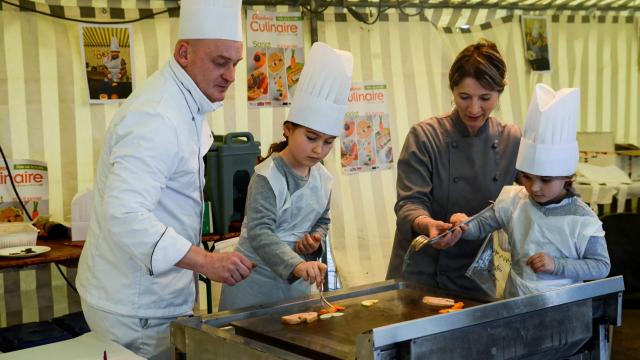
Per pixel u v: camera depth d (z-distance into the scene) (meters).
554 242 2.04
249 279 2.10
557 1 4.46
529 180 2.06
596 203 4.38
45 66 3.28
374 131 4.04
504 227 2.19
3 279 3.31
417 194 2.31
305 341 1.52
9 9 3.19
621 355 3.53
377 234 4.06
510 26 4.38
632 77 4.83
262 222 1.92
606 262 2.01
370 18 4.01
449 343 1.36
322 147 1.98
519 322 1.51
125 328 1.77
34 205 3.28
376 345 1.23
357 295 2.00
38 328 2.13
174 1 3.51
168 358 1.82
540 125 2.00
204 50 1.71
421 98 4.18
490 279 2.14
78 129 3.37
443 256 2.29
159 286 1.79
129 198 1.59
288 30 3.77
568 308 1.63
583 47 4.66
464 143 2.32
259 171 2.00
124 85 3.43
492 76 2.12
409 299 1.93
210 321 1.69
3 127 3.20
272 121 3.79
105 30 3.37
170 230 1.62
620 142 4.88
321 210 2.14
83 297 1.82
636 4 4.70
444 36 4.24
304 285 2.18
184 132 1.73
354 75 3.98
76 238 3.08
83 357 1.60
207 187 3.32
